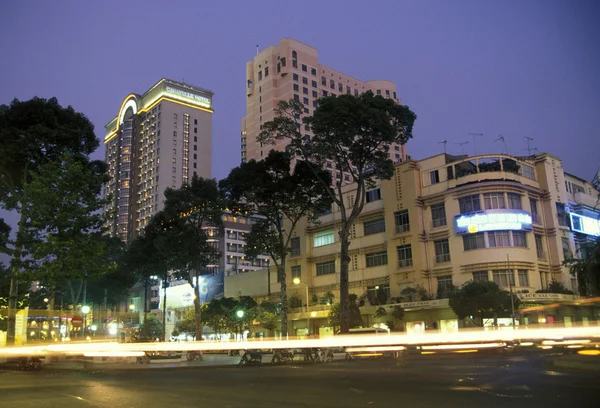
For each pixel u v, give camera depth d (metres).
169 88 152.38
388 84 139.38
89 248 31.06
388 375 18.36
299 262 65.56
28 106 34.25
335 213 63.06
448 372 19.14
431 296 50.28
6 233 39.16
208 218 44.19
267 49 126.75
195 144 153.12
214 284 84.19
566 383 14.24
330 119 35.75
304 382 16.55
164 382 17.97
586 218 56.81
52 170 31.16
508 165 52.84
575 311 50.44
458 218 50.53
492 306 41.56
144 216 148.38
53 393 14.68
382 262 56.88
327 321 59.47
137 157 156.75
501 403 10.67
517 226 48.75
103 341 55.84
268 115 123.12
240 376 20.47
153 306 113.75
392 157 136.62
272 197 43.59
